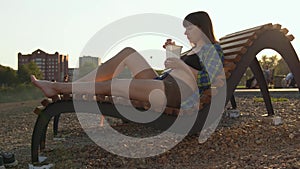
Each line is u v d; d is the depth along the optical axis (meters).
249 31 5.55
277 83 21.00
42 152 4.94
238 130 5.50
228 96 4.91
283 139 4.80
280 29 5.65
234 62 4.98
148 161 4.35
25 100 19.14
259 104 10.04
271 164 3.67
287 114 7.41
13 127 8.53
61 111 4.30
